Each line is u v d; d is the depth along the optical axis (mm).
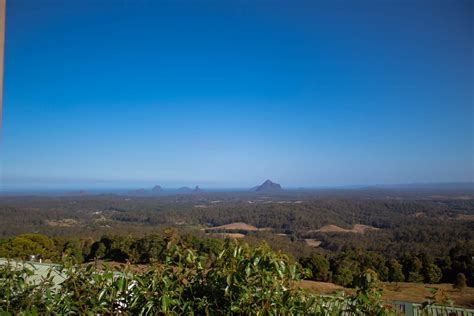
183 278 1391
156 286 1346
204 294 1371
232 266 1349
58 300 1362
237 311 1302
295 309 1307
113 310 1336
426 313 1423
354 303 1377
